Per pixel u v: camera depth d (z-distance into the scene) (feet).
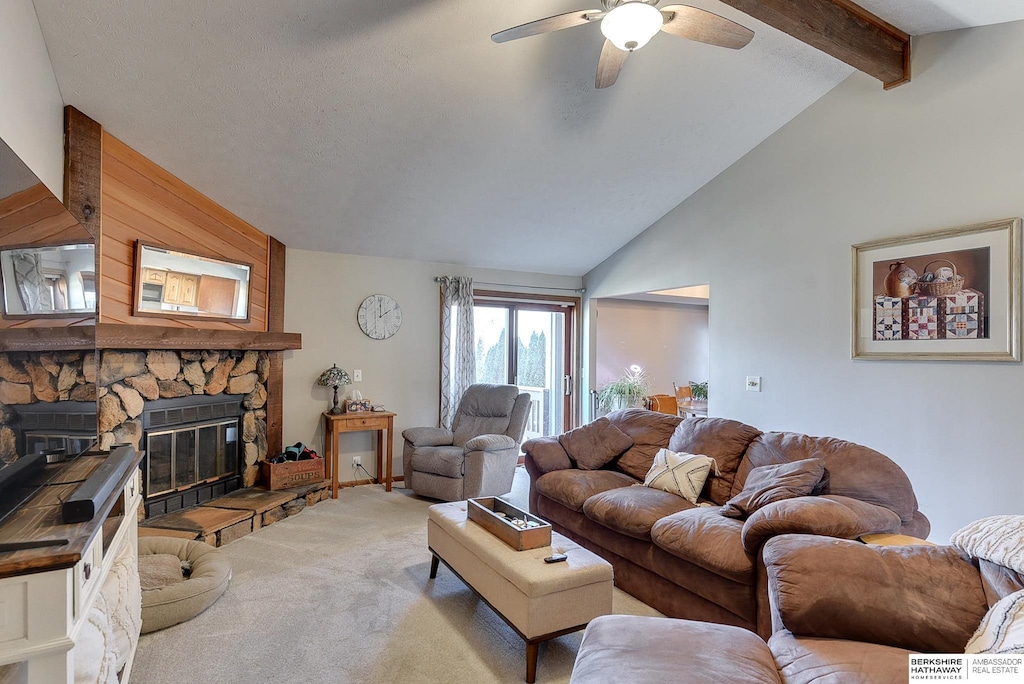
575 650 7.80
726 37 7.66
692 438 11.12
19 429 5.12
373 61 9.70
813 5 9.80
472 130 11.98
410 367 17.94
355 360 16.96
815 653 4.91
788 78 12.14
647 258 17.97
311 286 16.26
